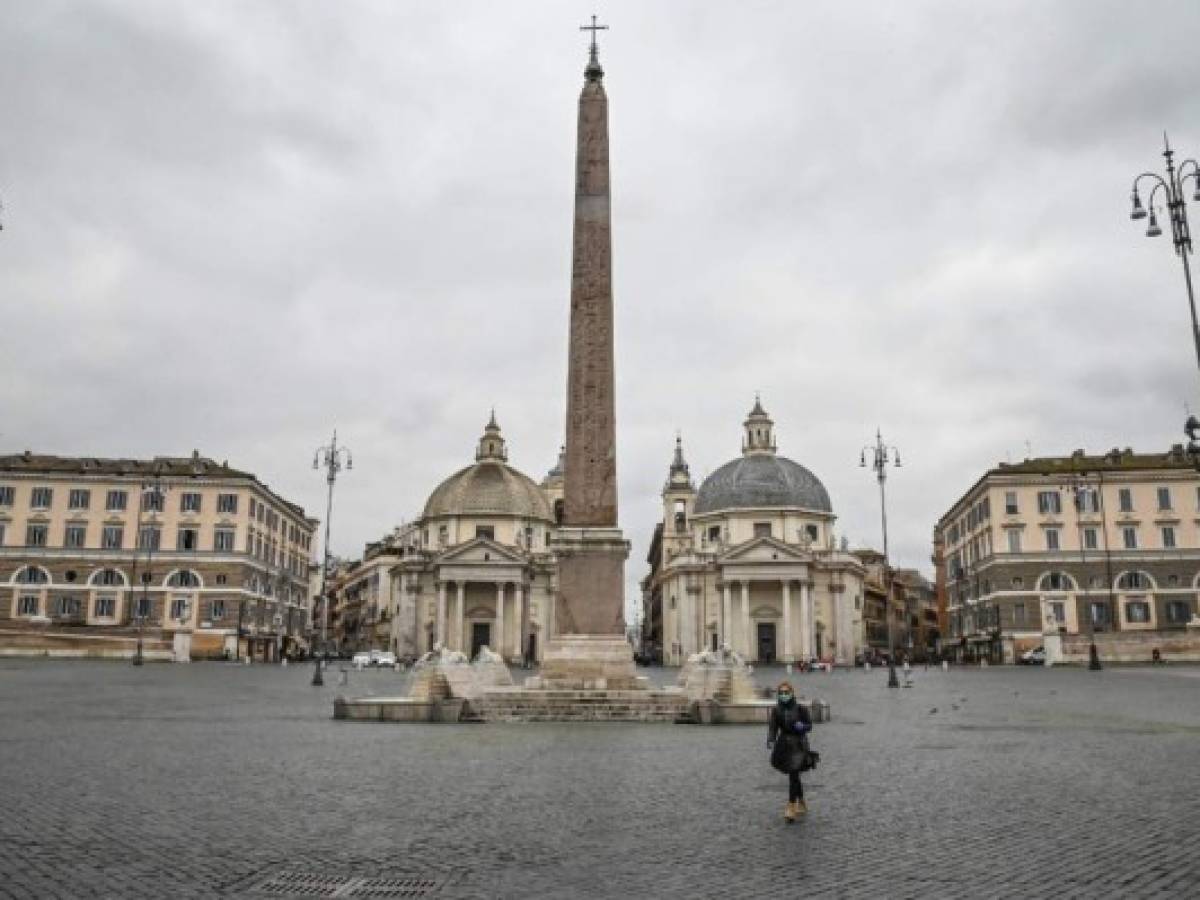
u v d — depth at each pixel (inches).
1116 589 3255.4
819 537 3895.2
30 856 350.6
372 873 331.9
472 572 3686.0
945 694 1539.1
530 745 723.4
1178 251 987.3
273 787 510.6
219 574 3366.1
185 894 305.3
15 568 3297.2
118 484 3390.7
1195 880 326.6
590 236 1108.5
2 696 1222.3
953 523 4151.1
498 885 317.1
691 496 4665.4
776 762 433.7
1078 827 413.7
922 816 439.8
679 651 3880.4
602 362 1090.1
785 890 312.8
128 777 541.3
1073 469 3351.4
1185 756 664.4
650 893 308.5
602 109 1142.3
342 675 1945.1
